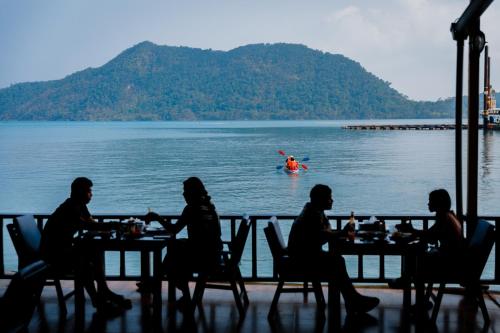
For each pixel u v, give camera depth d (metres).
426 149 70.88
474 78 6.57
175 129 165.75
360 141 90.00
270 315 5.62
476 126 6.58
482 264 5.37
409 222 6.16
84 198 5.76
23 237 5.69
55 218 5.70
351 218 5.91
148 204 32.66
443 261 5.45
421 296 5.34
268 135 114.56
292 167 46.62
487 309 5.88
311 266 5.51
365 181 41.72
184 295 5.70
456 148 6.86
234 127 184.50
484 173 44.12
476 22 6.51
